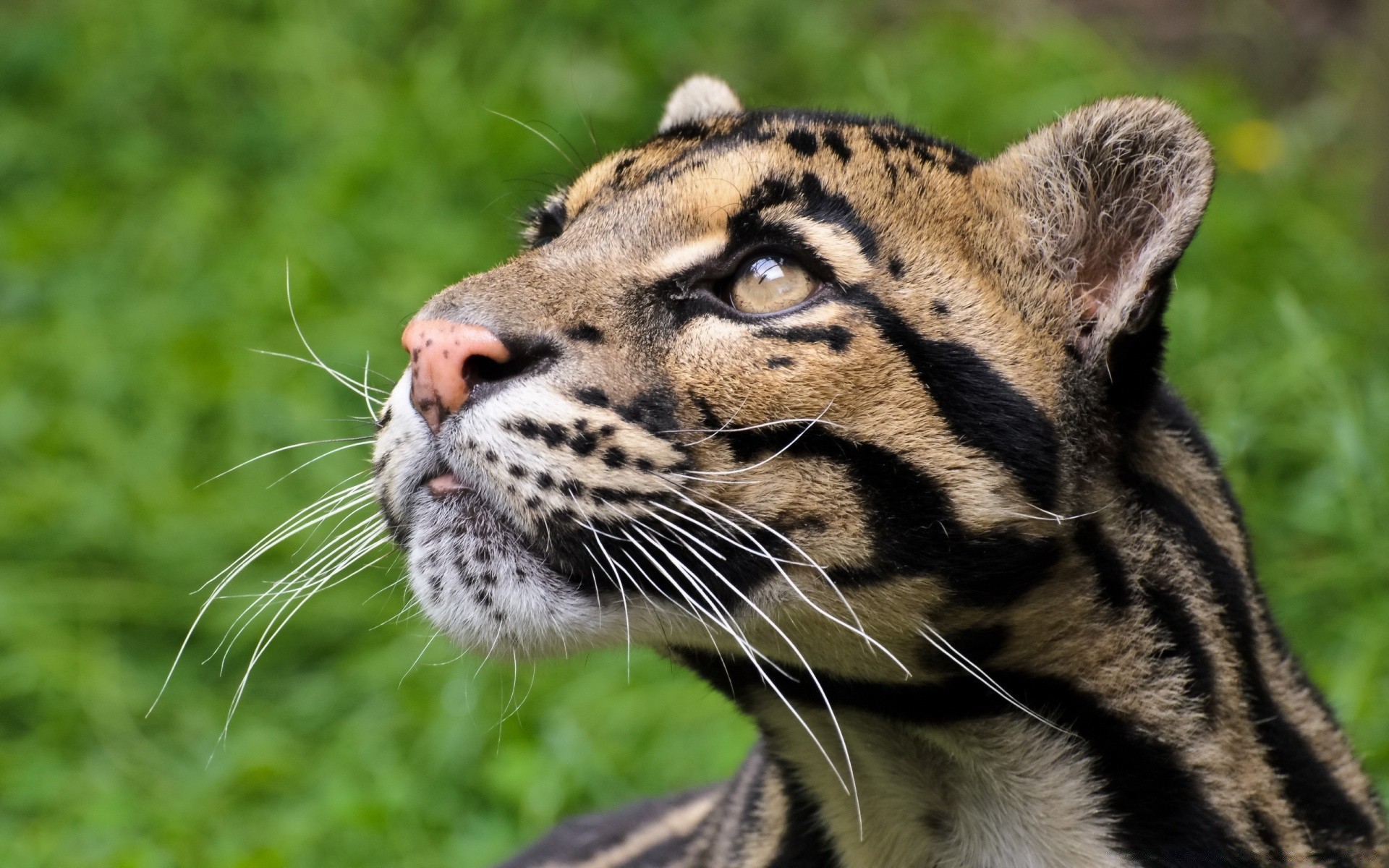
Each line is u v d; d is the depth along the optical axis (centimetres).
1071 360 820
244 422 1875
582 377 788
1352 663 1395
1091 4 2803
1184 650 824
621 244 827
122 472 1850
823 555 788
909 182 836
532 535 789
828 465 784
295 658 1681
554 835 1151
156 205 2288
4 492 1836
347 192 2192
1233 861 811
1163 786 815
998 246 834
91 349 2022
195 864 1370
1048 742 821
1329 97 2509
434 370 787
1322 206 2244
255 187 2341
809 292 807
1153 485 839
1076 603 807
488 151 2197
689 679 1558
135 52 2514
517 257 891
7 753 1548
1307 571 1527
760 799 929
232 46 2522
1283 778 842
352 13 2528
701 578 795
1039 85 2398
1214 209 2102
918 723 832
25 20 2653
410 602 895
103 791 1487
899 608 798
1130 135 837
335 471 1764
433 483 805
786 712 866
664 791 1401
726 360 789
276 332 1998
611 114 2231
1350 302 1952
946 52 2447
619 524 784
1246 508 1580
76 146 2427
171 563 1738
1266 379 1698
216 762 1529
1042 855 832
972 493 788
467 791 1458
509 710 1522
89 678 1602
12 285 2158
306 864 1362
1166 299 816
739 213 815
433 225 2109
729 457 787
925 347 794
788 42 2375
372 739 1514
